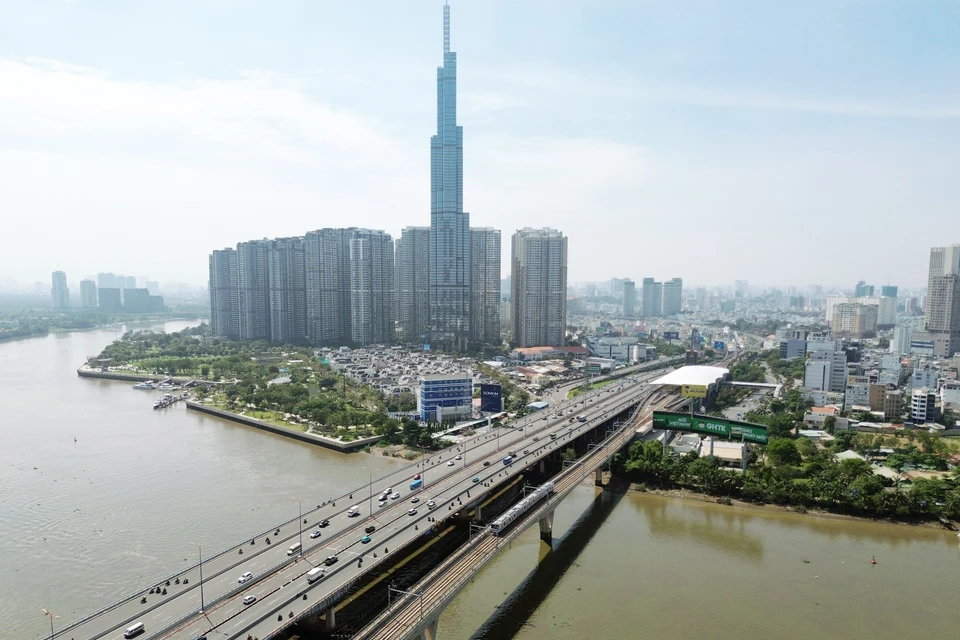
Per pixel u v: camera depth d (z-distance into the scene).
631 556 195.62
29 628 149.25
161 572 176.50
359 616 152.50
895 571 186.25
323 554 156.88
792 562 191.88
